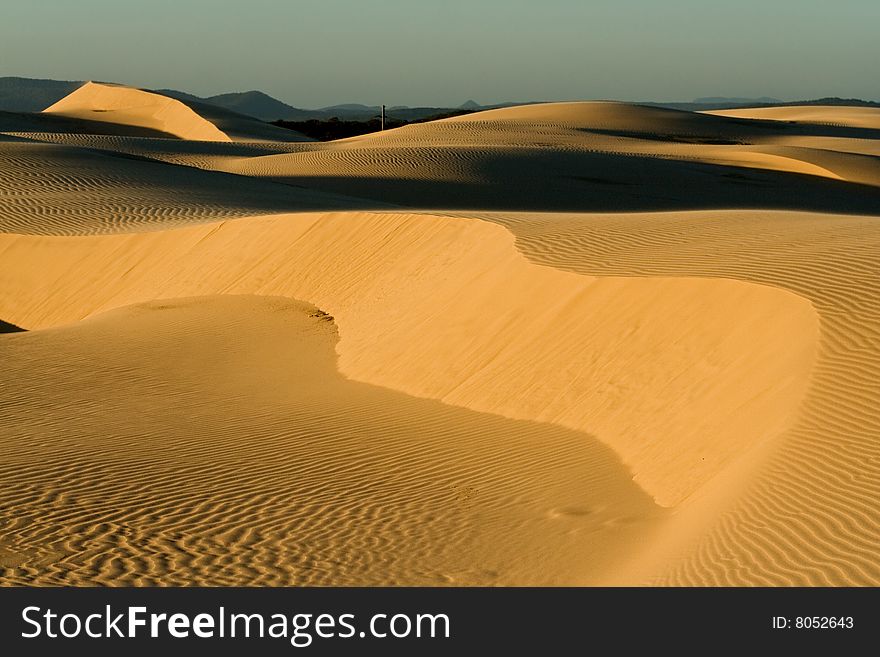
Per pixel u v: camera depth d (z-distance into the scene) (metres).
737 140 83.75
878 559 7.48
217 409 15.41
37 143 51.47
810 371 10.59
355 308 20.81
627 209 46.38
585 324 14.48
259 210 37.44
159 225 34.19
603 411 12.73
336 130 138.25
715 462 10.40
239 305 23.17
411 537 10.04
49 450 13.30
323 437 13.52
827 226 16.89
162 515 10.85
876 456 8.85
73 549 9.95
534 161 55.22
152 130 98.12
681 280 14.05
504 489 11.16
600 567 8.91
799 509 8.42
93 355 19.73
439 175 51.03
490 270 17.97
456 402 14.67
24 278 31.50
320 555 9.73
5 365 19.09
